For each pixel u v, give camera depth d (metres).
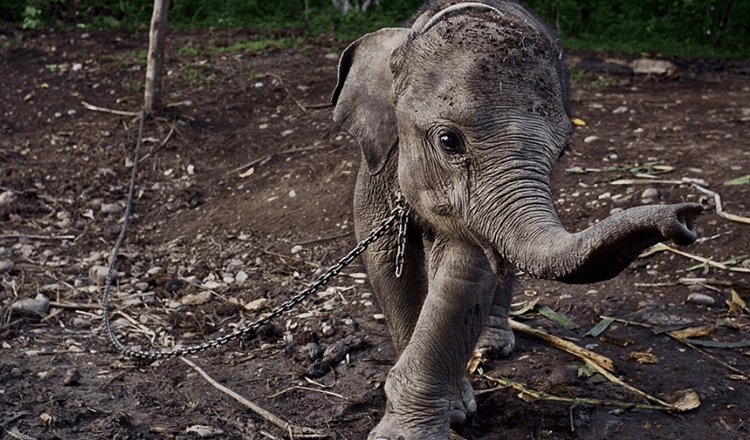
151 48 9.60
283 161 8.63
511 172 3.24
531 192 3.20
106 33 12.98
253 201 7.97
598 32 14.12
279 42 12.25
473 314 3.97
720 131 8.62
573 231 6.70
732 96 10.29
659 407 4.62
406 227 4.09
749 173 7.24
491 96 3.31
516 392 4.82
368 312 5.88
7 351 5.45
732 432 4.43
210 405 4.85
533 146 3.26
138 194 8.34
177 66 11.27
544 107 3.32
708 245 6.29
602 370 4.96
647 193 6.90
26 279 6.57
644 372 4.99
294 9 14.13
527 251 3.06
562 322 5.59
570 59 11.84
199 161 8.95
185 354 5.27
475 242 3.66
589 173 7.54
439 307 3.98
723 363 5.03
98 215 7.95
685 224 2.62
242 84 10.62
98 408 4.78
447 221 3.64
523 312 5.77
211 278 6.66
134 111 10.01
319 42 12.34
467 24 3.49
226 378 5.18
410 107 3.56
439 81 3.45
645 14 14.21
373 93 3.87
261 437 4.55
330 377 5.14
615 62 11.62
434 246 4.06
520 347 5.38
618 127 8.91
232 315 6.04
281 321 5.88
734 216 6.48
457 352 4.03
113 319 6.01
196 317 5.99
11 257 7.00
